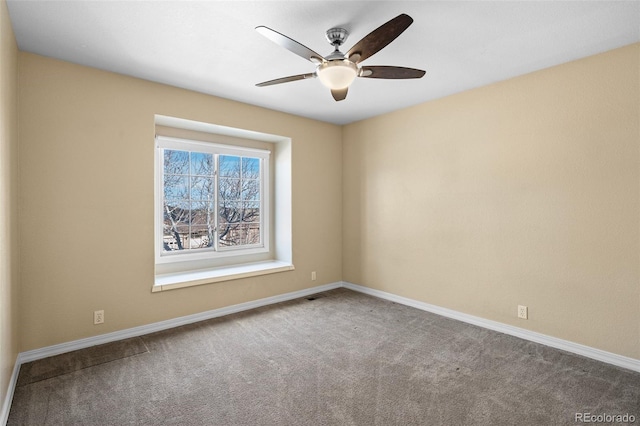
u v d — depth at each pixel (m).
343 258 4.75
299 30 2.18
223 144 3.97
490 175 3.14
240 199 4.25
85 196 2.70
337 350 2.70
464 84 3.14
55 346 2.57
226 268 3.95
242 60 2.62
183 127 3.58
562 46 2.39
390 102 3.68
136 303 2.97
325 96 3.47
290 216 4.20
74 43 2.33
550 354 2.62
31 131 2.46
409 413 1.89
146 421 1.81
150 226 3.04
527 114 2.88
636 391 2.10
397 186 3.99
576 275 2.63
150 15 2.00
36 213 2.48
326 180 4.56
